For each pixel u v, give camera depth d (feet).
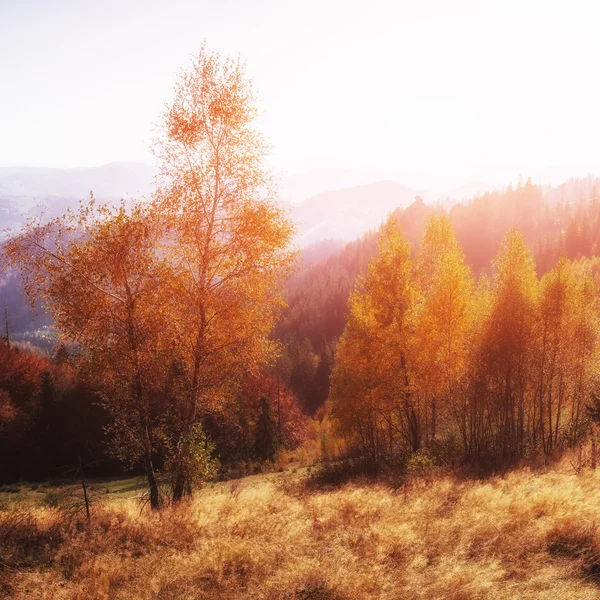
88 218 36.11
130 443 38.88
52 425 136.67
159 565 23.38
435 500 34.55
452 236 82.64
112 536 27.89
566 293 75.20
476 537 25.34
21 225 34.68
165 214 37.91
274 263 39.55
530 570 21.34
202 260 39.24
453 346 69.10
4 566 23.50
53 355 38.83
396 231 70.69
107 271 36.91
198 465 38.24
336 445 123.13
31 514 31.55
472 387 72.54
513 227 73.31
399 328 69.21
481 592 19.52
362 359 70.54
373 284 70.85
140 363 37.11
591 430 68.95
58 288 35.32
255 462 129.90
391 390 69.26
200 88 38.65
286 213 40.32
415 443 71.77
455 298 68.49
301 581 21.21
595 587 19.77
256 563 23.36
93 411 135.33
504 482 40.22
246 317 40.01
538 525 25.75
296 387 256.73
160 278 37.55
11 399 146.92
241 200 39.68
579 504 28.22
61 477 121.29
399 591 19.85
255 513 32.60
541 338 76.33
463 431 72.74
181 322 38.47
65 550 25.70
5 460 134.51
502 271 73.20
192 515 31.83
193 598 20.06
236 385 42.52
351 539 26.04
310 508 33.45
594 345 79.46
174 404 40.98
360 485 53.98
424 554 23.63
